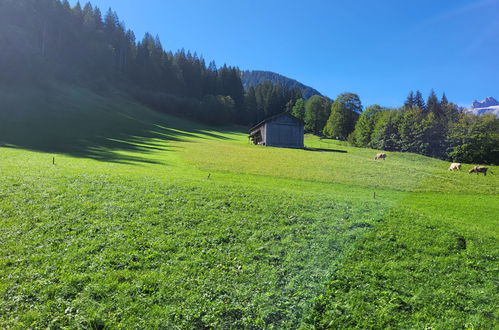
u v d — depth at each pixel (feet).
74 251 27.99
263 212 41.24
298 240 32.19
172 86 432.66
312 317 20.49
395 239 32.27
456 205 38.86
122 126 200.23
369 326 20.24
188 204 42.88
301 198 48.03
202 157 108.78
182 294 22.81
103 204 40.11
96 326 19.36
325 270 25.96
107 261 26.66
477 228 37.01
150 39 490.08
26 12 258.16
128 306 21.29
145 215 37.81
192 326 19.74
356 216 36.09
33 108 178.70
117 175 58.03
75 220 34.53
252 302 21.80
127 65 403.95
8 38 204.64
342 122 286.66
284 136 179.42
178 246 30.60
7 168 55.16
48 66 239.30
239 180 67.05
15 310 20.21
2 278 23.25
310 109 363.56
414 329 20.33
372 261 28.19
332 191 49.70
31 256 26.50
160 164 85.10
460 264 29.17
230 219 38.22
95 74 336.70
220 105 392.27
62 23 312.50
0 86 193.36
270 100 461.78
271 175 75.05
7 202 37.68
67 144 107.96
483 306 23.09
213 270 26.32
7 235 29.81
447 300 23.65
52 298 21.66
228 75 485.97
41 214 35.19
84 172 57.77
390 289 24.52
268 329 19.33
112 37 405.80
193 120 371.76
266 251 29.84
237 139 258.57
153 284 24.00
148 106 353.92
